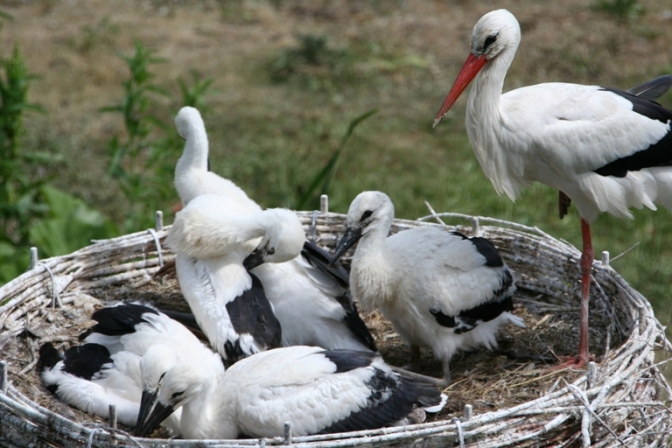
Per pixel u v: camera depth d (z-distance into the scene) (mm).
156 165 16156
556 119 9469
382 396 8336
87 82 22125
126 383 8977
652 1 27438
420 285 9602
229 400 8391
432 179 18562
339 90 22359
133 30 25078
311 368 8359
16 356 9688
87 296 10773
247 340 9281
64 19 25672
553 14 26406
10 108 13773
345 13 26828
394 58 23922
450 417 8875
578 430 8234
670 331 14820
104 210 17453
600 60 23484
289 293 9945
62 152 19219
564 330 10453
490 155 9703
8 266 12914
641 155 9555
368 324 11266
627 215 9727
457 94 9609
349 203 17422
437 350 9828
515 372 9656
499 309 9914
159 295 11359
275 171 18734
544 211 17625
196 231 10047
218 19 26234
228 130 20297
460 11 27016
